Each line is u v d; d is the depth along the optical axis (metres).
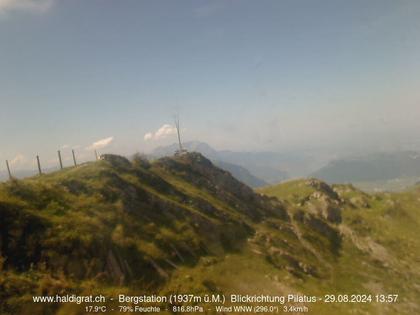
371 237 122.50
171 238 67.88
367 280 89.25
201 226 79.69
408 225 135.50
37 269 45.00
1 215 48.56
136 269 54.25
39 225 50.59
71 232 51.84
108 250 53.38
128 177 84.19
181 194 91.44
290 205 130.12
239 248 79.38
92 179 73.88
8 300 38.50
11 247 45.78
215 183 116.06
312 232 113.50
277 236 95.44
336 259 100.62
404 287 90.38
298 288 67.75
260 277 68.06
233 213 99.06
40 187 60.72
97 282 47.44
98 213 62.03
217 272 64.38
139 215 69.62
